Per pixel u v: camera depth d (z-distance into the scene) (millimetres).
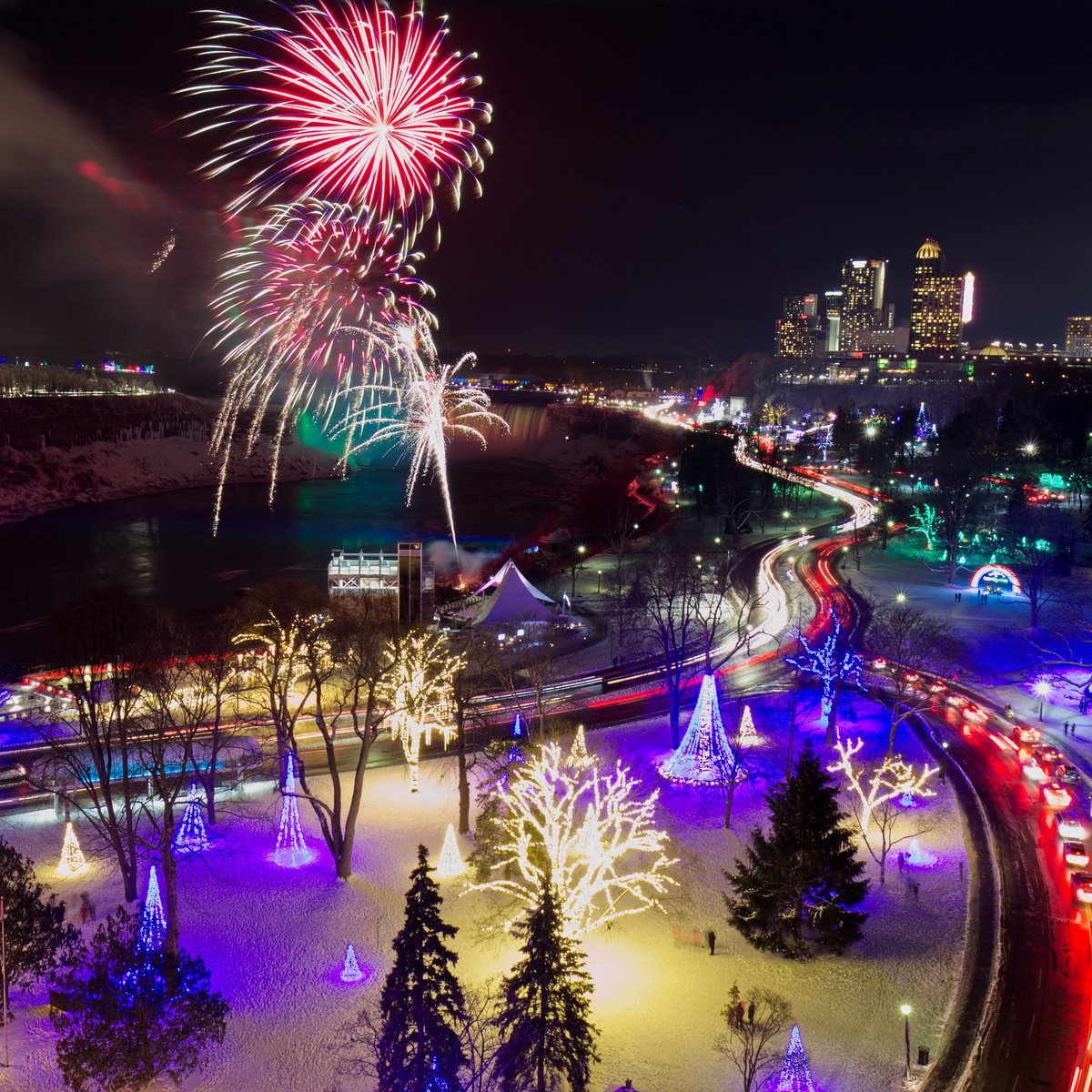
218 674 55031
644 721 70562
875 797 58031
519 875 47500
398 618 75750
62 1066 31562
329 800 57656
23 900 38031
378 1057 32469
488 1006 37062
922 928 44594
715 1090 34031
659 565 108312
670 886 47625
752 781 59688
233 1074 34812
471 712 68562
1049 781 60000
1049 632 91500
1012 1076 34938
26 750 64250
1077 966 41688
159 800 56250
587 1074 31172
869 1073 35000
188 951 42500
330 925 44562
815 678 80500
